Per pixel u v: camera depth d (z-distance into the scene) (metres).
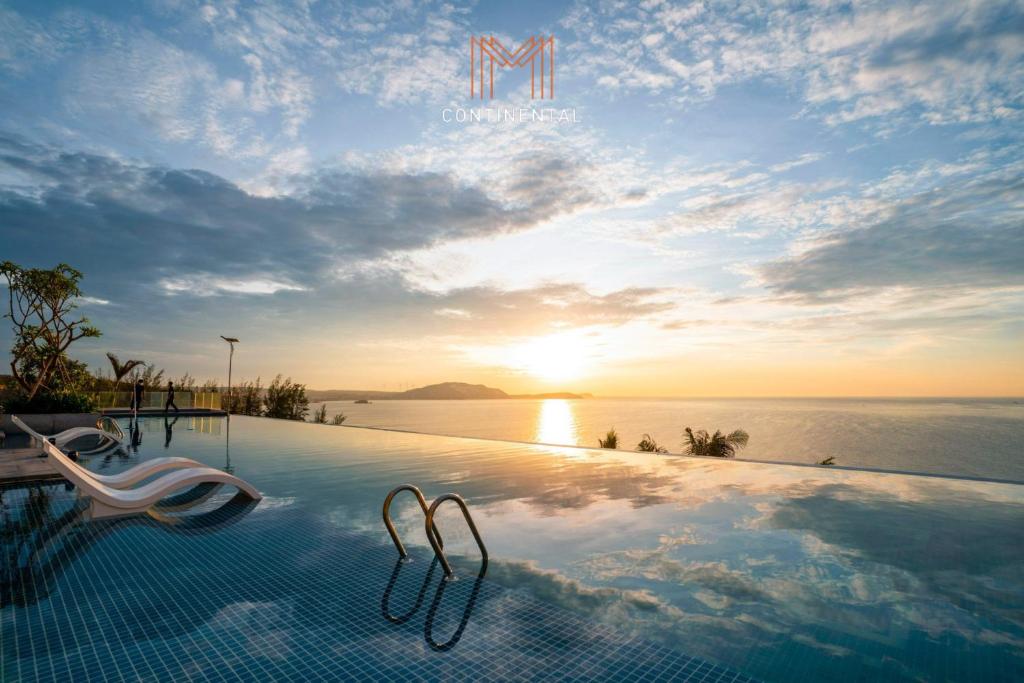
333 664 2.31
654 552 4.03
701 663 2.36
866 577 3.51
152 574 3.51
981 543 4.29
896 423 159.88
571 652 2.45
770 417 188.00
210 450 10.42
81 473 5.17
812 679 2.24
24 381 17.16
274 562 3.76
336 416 39.19
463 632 2.65
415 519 5.02
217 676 2.21
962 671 2.32
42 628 2.68
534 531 4.62
